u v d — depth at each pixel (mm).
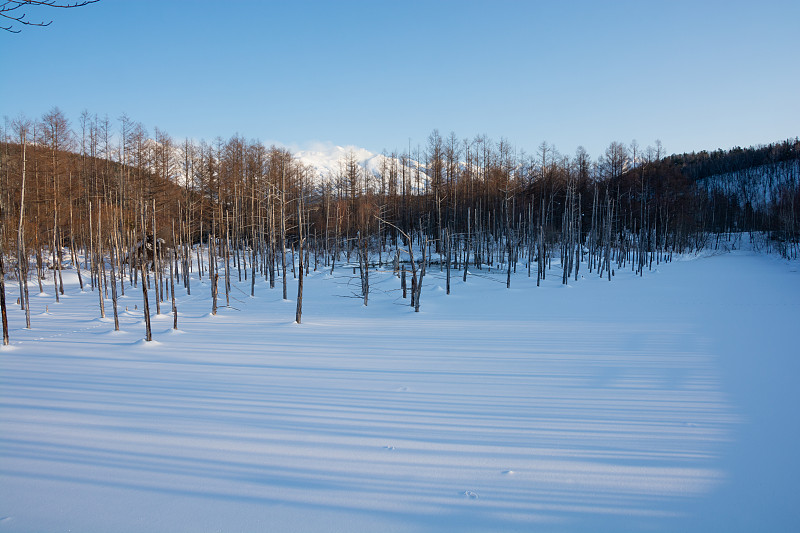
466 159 65000
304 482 5949
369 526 4965
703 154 137875
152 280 40500
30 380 10703
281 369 12234
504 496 5645
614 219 58844
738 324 19172
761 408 9070
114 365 12406
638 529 4984
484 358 13680
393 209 59938
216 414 8570
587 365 12703
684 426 8102
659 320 20688
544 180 62031
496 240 58406
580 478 6152
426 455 6836
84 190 31172
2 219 23500
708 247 73938
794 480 6137
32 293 32406
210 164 43781
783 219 63562
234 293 35219
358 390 10258
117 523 4949
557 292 33531
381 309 26547
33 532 4746
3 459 6520
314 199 54656
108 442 7188
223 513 5180
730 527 5039
